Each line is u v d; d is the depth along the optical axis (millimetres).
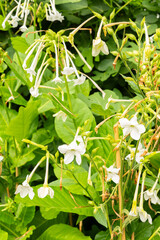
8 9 1418
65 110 999
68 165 1073
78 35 1457
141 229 1045
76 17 1425
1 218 1088
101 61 1402
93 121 1136
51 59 992
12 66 1245
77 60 1406
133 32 1444
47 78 1294
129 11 1453
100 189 1039
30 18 1452
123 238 963
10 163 1226
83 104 1146
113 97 1246
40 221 1183
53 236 1068
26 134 1175
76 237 1054
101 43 905
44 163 1256
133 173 1047
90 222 1292
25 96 1543
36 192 1008
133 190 1055
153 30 1367
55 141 1273
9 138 1236
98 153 1121
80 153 902
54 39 976
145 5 1401
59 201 1028
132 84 1079
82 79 972
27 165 1256
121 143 925
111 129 1117
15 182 1187
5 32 1478
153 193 929
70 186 1051
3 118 1260
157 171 1079
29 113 1128
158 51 1239
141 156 918
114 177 940
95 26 1492
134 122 860
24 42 1193
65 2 1293
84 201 1061
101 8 1431
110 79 1437
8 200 1090
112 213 1044
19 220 1105
